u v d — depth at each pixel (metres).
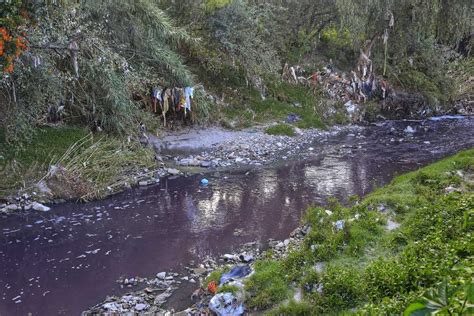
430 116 19.62
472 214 6.19
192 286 6.68
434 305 2.42
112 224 8.92
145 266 7.32
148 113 13.25
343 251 6.36
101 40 11.65
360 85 18.95
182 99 13.88
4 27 7.69
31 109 10.70
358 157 13.38
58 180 10.27
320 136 15.99
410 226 6.62
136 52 13.02
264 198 10.22
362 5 17.94
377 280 5.25
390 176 11.49
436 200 7.48
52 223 8.96
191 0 15.67
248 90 17.28
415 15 18.52
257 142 14.57
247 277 6.11
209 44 16.16
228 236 8.34
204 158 13.04
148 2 13.14
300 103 17.80
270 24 17.84
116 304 6.23
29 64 10.07
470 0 18.75
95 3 11.81
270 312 5.38
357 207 7.65
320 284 5.55
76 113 12.37
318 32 20.03
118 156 11.47
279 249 7.58
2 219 9.09
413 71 20.28
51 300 6.41
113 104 11.99
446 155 13.34
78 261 7.50
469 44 23.23
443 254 5.27
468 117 19.33
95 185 10.42
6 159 10.31
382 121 18.53
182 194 10.52
